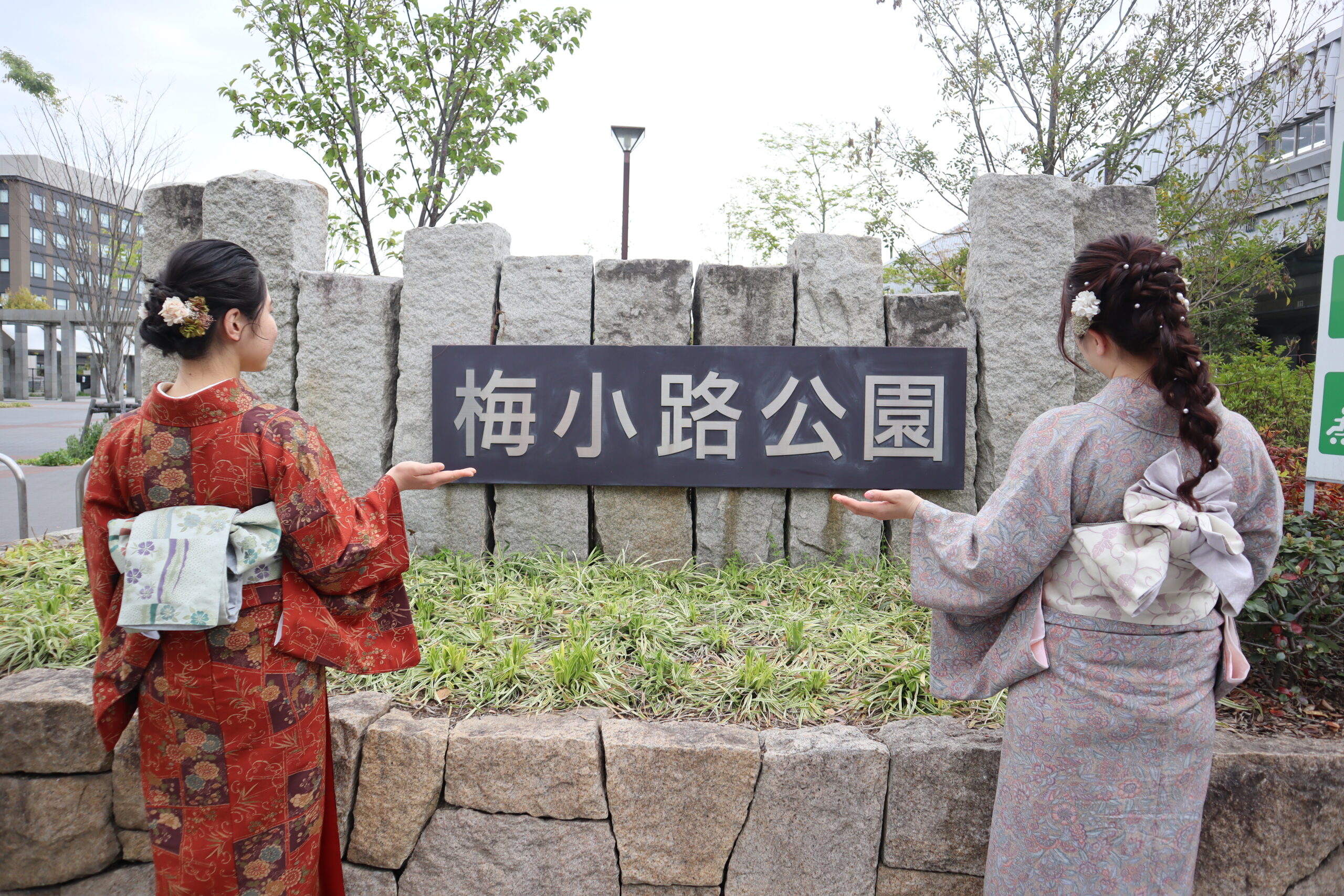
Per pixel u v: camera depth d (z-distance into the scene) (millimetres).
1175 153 7062
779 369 3170
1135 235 1504
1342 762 1943
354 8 5285
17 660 2369
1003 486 1559
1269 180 9414
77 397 31828
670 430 3197
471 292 3301
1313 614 2279
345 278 3303
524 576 3174
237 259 1547
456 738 2004
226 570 1445
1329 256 2500
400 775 2020
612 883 1999
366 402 3312
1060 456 1453
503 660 2305
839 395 3170
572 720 2107
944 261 7641
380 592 1758
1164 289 1388
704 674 2395
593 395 3193
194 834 1498
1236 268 6996
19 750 2109
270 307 1639
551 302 3297
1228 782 1933
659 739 1993
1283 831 1940
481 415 3223
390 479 1744
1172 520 1354
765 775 1957
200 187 3352
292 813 1552
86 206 11547
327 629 1582
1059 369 3240
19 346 29672
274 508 1514
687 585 3076
